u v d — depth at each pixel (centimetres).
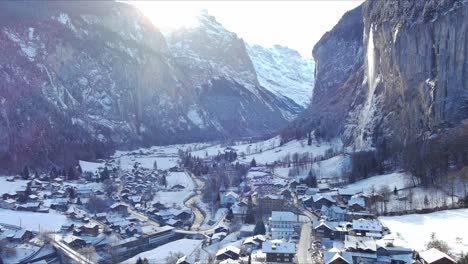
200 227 19038
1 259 14312
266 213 18875
